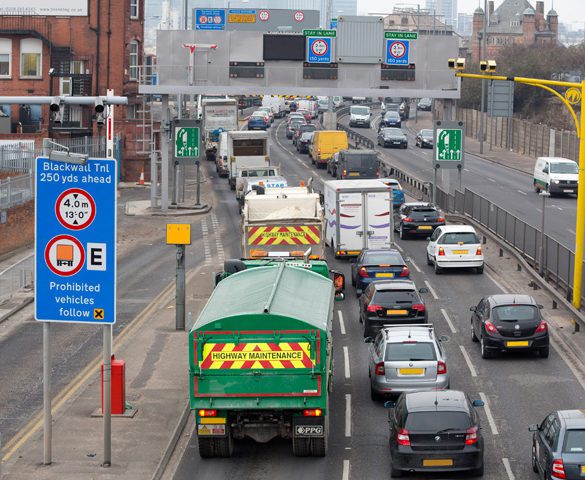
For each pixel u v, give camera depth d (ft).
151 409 262.06
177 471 221.25
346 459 226.99
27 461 223.51
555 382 287.07
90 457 226.38
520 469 217.56
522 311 310.45
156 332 347.15
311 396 218.18
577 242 354.13
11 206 532.73
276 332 216.54
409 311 328.49
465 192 589.73
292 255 355.97
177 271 348.38
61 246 220.02
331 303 250.16
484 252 507.30
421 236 551.18
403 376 259.39
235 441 241.76
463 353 319.88
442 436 206.80
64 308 220.84
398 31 634.02
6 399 272.51
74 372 298.97
